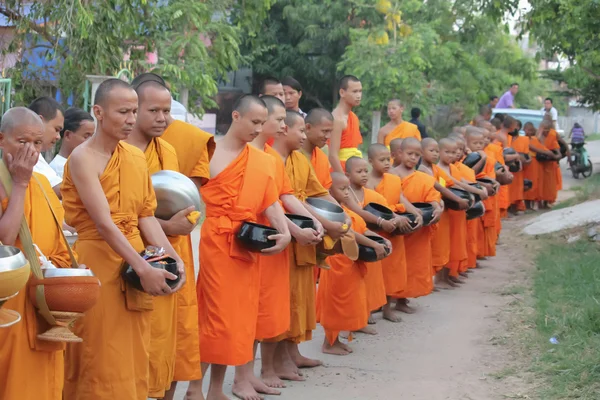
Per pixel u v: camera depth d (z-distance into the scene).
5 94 9.70
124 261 4.41
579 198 17.45
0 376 3.88
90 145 4.45
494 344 7.48
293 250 6.38
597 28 12.25
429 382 6.41
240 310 5.61
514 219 16.14
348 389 6.25
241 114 5.69
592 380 6.00
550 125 17.22
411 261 8.77
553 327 7.55
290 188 6.28
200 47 13.87
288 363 6.56
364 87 23.27
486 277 10.84
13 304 3.83
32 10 11.60
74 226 4.48
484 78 26.67
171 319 4.90
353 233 6.71
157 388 4.86
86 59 11.01
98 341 4.37
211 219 5.66
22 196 3.88
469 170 10.81
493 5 14.96
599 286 8.84
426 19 25.70
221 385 5.74
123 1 11.12
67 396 4.45
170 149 5.16
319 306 7.34
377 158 8.32
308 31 28.56
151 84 4.99
